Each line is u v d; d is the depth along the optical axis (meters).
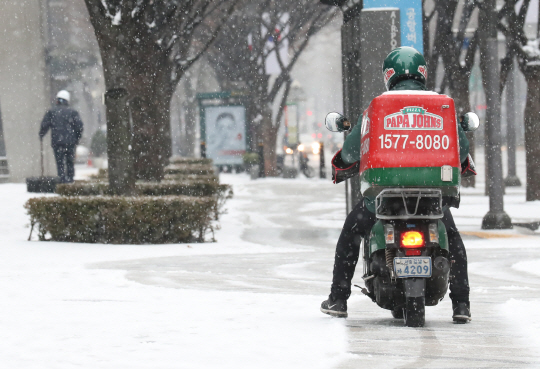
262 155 81.19
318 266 18.77
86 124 122.00
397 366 6.84
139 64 38.75
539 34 44.38
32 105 60.59
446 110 8.46
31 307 11.20
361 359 7.14
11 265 19.17
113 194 29.31
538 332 8.66
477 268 18.66
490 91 31.70
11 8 59.16
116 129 29.34
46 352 7.64
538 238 28.86
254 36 78.88
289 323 9.37
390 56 9.53
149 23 38.62
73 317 10.13
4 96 60.19
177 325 9.34
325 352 7.45
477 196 50.38
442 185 8.40
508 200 46.94
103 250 23.97
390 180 8.36
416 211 8.53
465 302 9.57
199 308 11.06
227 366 6.85
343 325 9.16
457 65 54.34
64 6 91.06
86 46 94.38
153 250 24.14
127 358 7.29
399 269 8.45
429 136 8.41
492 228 31.86
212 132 91.12
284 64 80.06
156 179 39.53
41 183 48.91
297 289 14.08
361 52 26.31
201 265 18.94
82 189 35.09
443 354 7.40
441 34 53.75
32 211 27.00
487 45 31.77
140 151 39.22
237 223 34.84
